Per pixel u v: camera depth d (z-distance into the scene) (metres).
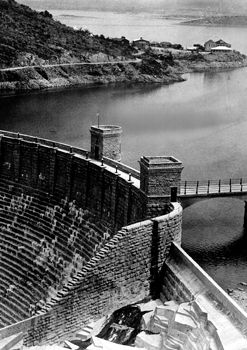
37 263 92.12
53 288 85.88
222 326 54.88
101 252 66.00
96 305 66.69
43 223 99.75
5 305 87.56
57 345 64.25
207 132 184.00
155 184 75.94
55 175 101.06
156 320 60.62
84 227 92.94
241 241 84.44
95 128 95.56
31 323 62.94
